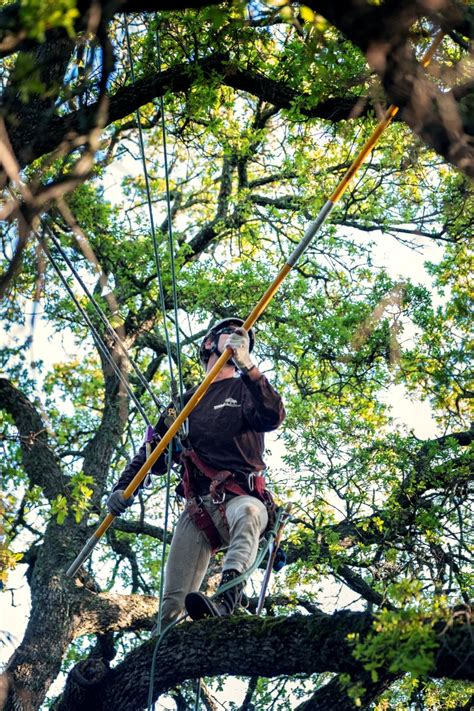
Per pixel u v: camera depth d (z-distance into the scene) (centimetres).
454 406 991
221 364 546
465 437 942
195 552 571
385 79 372
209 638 495
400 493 850
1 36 389
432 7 363
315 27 407
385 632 396
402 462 862
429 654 384
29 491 698
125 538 1021
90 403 1138
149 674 520
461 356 971
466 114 379
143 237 1070
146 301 1080
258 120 952
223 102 745
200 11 620
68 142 377
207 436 568
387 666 426
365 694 454
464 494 847
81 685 539
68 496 838
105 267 1045
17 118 541
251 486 560
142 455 608
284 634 468
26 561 856
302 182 1009
